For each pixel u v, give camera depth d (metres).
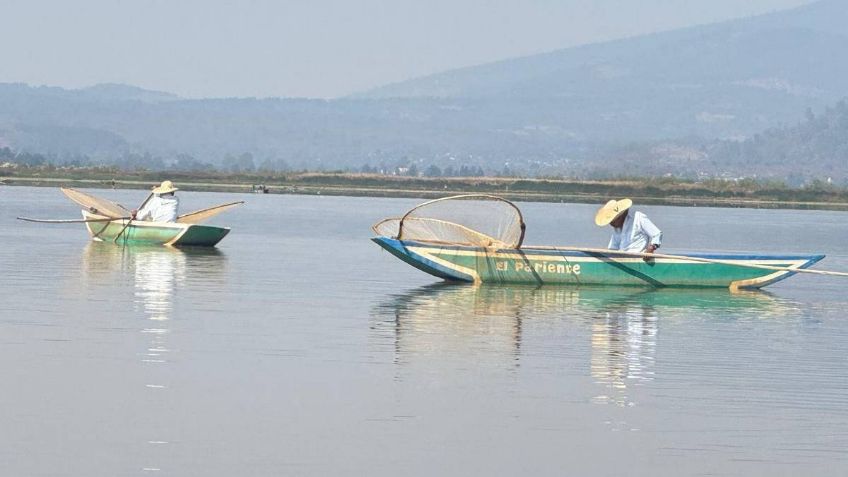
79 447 27.28
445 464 26.91
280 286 54.19
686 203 194.62
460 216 57.38
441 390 32.84
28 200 132.00
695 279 55.75
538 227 106.88
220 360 35.91
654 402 32.19
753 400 32.72
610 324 44.72
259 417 29.81
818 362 38.09
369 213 125.62
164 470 26.06
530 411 30.98
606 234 98.25
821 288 60.47
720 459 27.61
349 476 26.03
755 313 49.09
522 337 41.25
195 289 51.91
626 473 26.66
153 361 35.50
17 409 29.94
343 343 39.19
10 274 55.53
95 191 165.75
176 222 72.69
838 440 29.11
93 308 45.12
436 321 44.31
